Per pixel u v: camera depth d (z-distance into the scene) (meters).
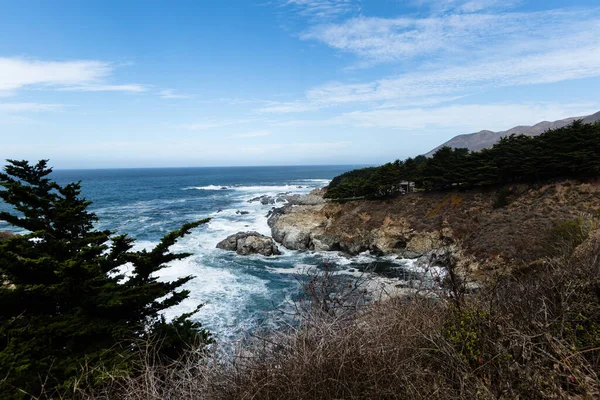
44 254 7.91
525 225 25.08
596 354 2.98
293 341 3.62
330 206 41.28
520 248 21.33
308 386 2.91
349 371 3.03
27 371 5.28
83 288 7.42
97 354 5.85
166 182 143.75
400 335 3.71
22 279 7.47
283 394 2.89
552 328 3.29
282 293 20.27
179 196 86.25
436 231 30.09
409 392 2.67
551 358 2.70
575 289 3.82
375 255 31.50
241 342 4.12
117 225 45.62
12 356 5.43
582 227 10.79
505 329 3.21
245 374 3.27
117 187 116.25
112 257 9.15
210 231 41.00
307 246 34.69
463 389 2.68
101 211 59.53
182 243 34.84
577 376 2.55
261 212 56.25
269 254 31.05
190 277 9.55
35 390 4.97
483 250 23.02
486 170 34.22
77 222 9.12
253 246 31.11
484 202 32.34
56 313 7.46
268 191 97.62
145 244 34.66
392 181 41.19
